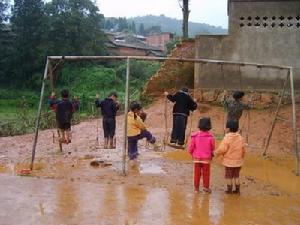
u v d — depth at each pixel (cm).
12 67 5753
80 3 5766
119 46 6431
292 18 1820
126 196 876
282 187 1038
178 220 753
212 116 1820
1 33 5866
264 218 794
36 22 5628
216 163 1234
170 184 991
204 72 1905
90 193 888
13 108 4409
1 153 1320
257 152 1377
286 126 1650
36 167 1129
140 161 1196
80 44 5609
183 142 1256
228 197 920
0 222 710
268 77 1845
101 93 4112
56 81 4859
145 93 2119
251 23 1848
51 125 2011
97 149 1350
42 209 779
